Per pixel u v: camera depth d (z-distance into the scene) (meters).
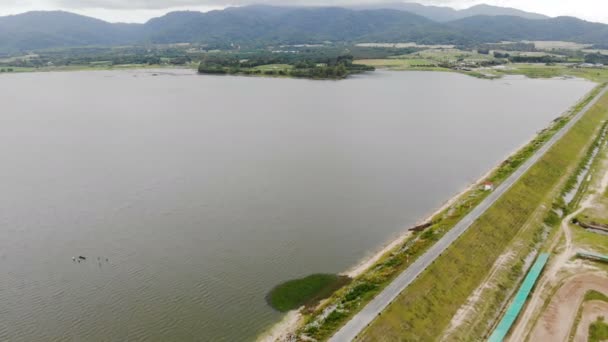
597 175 113.69
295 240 80.00
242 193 101.62
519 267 70.12
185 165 121.56
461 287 62.38
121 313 59.47
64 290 64.81
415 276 61.38
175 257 74.00
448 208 91.12
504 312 59.66
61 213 90.81
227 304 61.22
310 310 58.84
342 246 77.88
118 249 76.75
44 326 57.00
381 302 55.84
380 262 68.75
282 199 98.44
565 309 59.56
